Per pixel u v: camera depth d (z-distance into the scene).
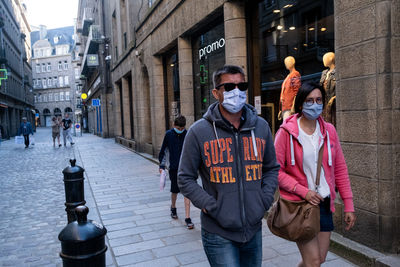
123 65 17.50
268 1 5.70
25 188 8.07
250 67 6.01
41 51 86.75
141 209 5.85
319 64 4.57
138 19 14.25
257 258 2.03
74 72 80.88
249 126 1.98
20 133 20.17
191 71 8.93
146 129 14.22
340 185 2.48
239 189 1.91
